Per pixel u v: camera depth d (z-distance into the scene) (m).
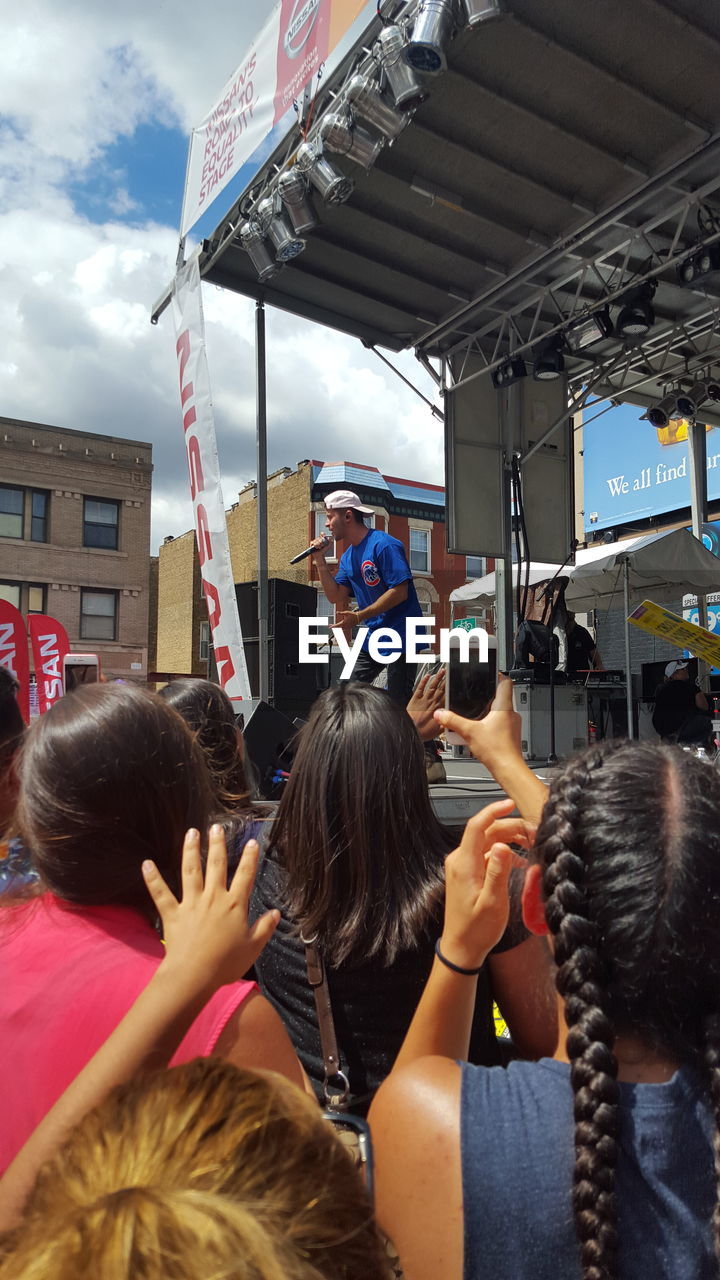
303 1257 0.38
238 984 0.93
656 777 0.78
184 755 1.06
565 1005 0.74
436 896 1.29
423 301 7.11
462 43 4.62
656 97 5.02
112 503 18.31
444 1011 0.88
